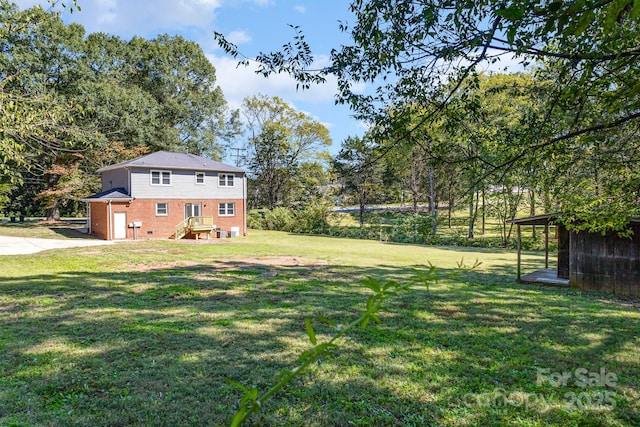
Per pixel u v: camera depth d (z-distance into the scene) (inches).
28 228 1048.8
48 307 290.4
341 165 1312.7
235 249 730.2
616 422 140.0
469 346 219.1
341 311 291.1
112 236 860.6
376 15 120.6
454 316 284.7
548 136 133.6
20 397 152.0
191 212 983.0
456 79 137.6
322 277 448.5
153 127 1211.2
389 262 598.9
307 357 26.8
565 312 299.3
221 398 154.9
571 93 110.8
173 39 1395.2
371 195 1418.6
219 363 188.9
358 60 130.9
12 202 1338.6
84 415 140.6
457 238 949.8
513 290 394.6
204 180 997.2
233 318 268.5
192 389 161.9
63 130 338.0
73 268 475.5
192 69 1425.9
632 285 376.2
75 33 1086.4
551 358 201.2
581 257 407.8
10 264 486.9
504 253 770.8
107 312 278.4
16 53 926.4
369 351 209.0
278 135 1457.9
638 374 181.9
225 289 371.2
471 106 130.4
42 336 223.3
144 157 964.0
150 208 911.7
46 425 133.4
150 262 541.3
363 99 139.7
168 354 199.2
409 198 1332.4
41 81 948.0
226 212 1044.5
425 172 1183.6
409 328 252.8
